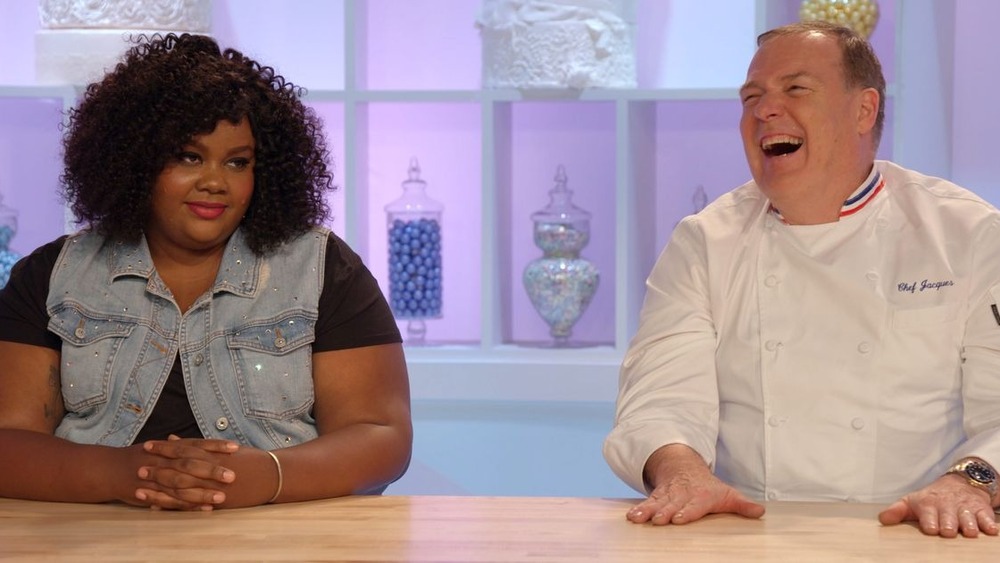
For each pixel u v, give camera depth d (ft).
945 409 6.57
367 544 4.84
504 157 12.25
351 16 11.62
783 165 6.65
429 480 11.87
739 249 6.92
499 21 11.48
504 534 4.98
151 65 6.36
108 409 6.40
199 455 5.54
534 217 11.94
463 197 12.76
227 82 6.30
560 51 11.28
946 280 6.53
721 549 4.74
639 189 11.89
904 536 4.95
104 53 11.32
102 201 6.41
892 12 12.04
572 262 11.87
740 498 5.34
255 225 6.52
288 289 6.50
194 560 4.62
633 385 6.81
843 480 6.56
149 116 6.24
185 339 6.42
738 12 12.26
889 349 6.57
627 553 4.68
